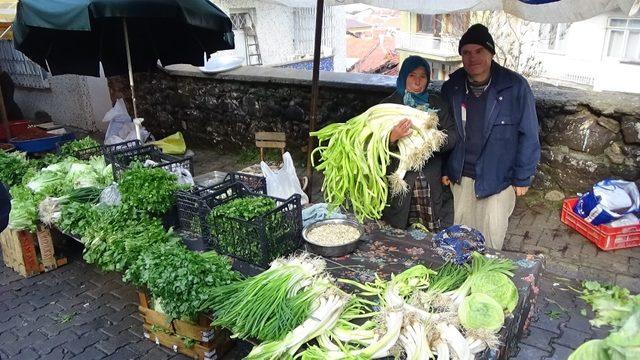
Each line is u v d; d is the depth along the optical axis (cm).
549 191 482
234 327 204
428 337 182
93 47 498
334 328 195
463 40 294
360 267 243
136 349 308
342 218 284
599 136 443
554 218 448
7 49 986
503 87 300
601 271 364
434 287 211
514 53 1328
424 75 293
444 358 173
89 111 888
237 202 262
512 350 217
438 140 268
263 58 1152
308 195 428
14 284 393
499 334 189
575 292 339
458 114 316
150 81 765
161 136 795
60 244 425
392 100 303
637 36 1207
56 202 348
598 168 447
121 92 821
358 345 187
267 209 256
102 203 334
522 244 411
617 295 308
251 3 1078
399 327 185
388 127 261
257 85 647
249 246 253
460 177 327
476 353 180
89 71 505
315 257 243
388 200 310
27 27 404
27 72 971
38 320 344
